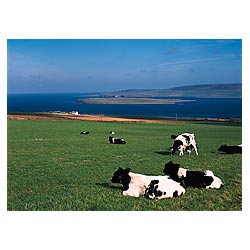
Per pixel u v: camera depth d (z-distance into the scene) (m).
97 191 12.83
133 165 16.38
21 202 12.32
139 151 20.33
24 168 15.97
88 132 29.36
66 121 39.28
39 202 12.30
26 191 13.11
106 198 12.22
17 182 13.94
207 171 12.78
